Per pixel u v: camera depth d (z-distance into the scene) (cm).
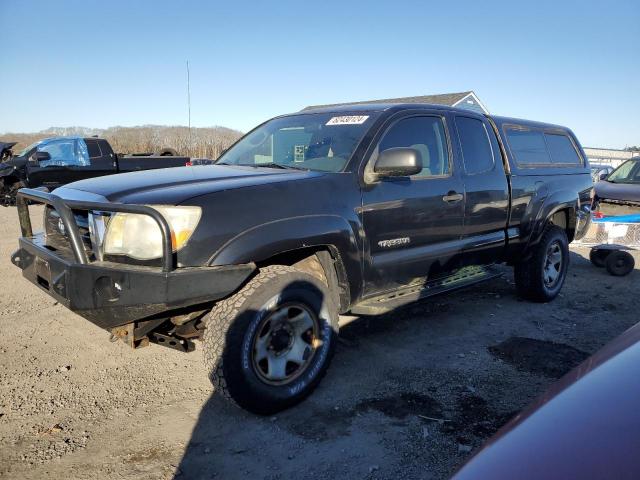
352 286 351
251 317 289
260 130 468
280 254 331
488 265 491
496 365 387
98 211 293
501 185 478
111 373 363
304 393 320
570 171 595
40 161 1315
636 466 100
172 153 1755
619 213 897
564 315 516
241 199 297
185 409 316
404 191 382
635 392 126
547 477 103
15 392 333
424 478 253
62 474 253
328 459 267
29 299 526
